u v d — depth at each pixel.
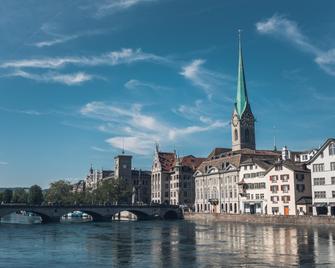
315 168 136.12
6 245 76.00
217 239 82.69
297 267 48.72
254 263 51.91
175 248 68.88
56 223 156.50
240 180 170.38
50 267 51.62
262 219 137.00
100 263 54.38
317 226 115.19
